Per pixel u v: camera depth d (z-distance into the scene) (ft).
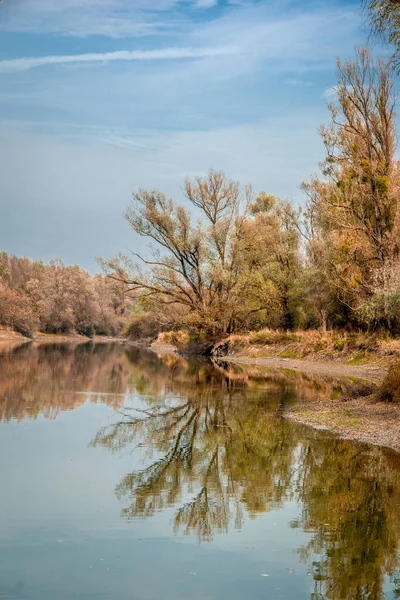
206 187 183.62
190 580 24.62
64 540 28.53
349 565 26.45
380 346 122.31
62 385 92.48
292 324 175.83
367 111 114.73
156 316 204.74
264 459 45.80
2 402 70.85
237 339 182.39
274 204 215.92
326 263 129.29
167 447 49.93
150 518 31.99
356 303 127.65
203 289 184.24
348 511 33.58
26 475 39.24
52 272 392.68
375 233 114.93
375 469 42.70
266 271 173.58
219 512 33.19
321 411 66.59
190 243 173.99
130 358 174.70
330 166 123.03
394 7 49.08
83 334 402.72
